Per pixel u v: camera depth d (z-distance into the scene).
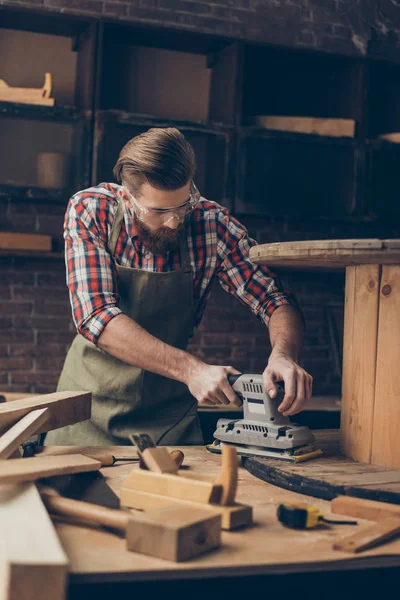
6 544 0.78
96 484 1.19
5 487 1.04
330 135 3.99
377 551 0.90
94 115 3.62
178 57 4.10
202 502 1.00
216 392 1.50
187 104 4.12
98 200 1.81
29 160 3.76
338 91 4.25
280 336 1.73
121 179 1.71
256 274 1.92
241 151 3.82
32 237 3.63
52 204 3.76
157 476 1.04
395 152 4.12
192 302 1.91
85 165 3.59
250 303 1.92
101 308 1.68
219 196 3.83
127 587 0.83
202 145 4.02
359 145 4.02
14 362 3.78
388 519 1.02
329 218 3.98
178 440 1.86
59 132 3.80
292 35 4.12
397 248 1.13
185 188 1.61
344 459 1.41
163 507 0.93
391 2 4.30
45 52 3.88
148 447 1.10
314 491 1.20
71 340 3.85
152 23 3.85
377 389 1.36
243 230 1.96
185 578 0.82
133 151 1.60
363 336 1.40
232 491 1.00
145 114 3.90
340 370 4.19
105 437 1.87
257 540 0.94
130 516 0.89
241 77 3.87
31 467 1.07
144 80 4.04
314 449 1.44
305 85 4.27
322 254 1.20
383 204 4.12
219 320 4.11
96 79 3.64
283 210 3.92
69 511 0.98
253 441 1.44
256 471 1.34
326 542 0.94
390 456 1.33
